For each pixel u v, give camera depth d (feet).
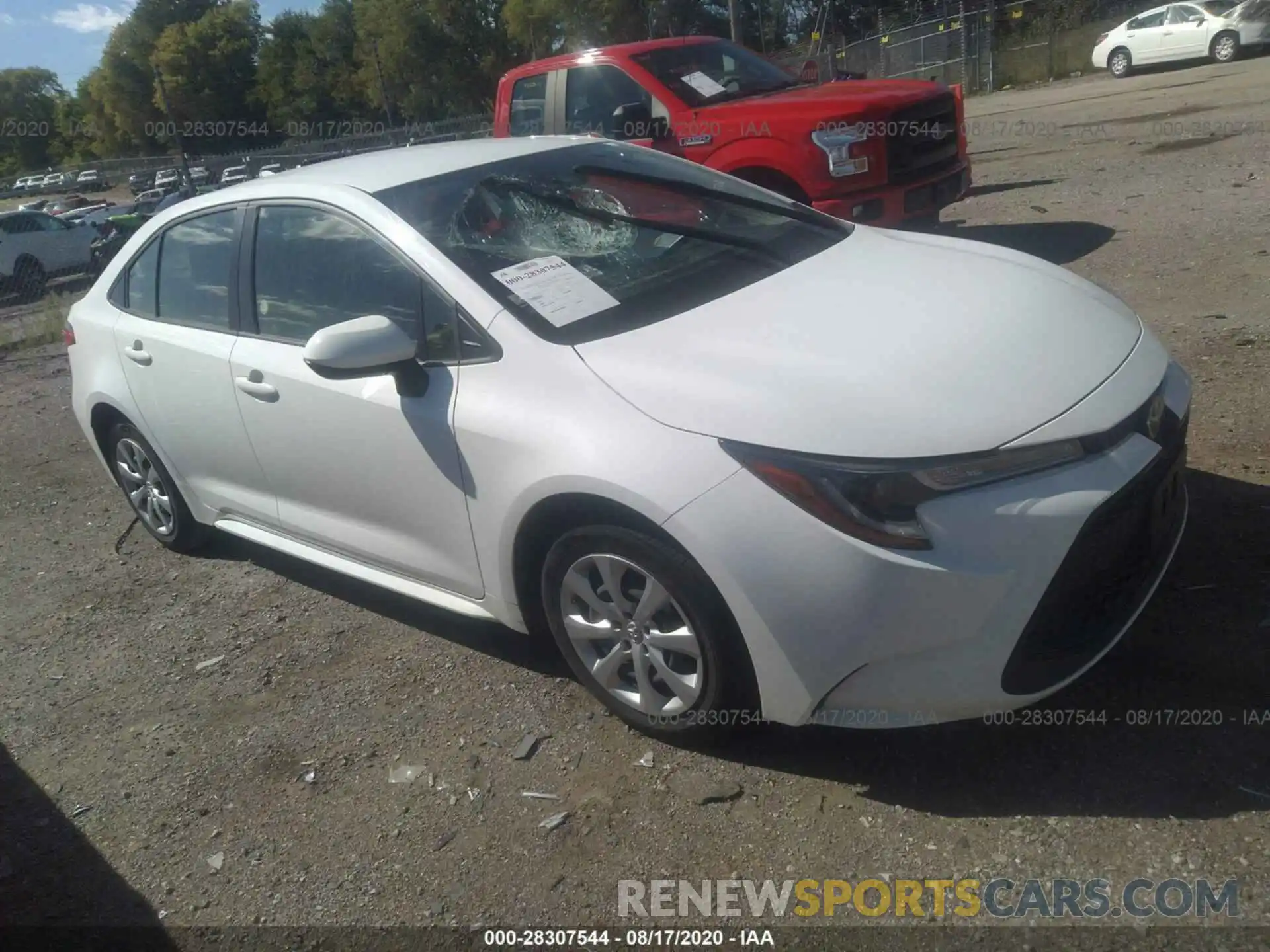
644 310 10.88
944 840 8.86
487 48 208.23
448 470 10.89
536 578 10.99
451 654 12.76
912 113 24.16
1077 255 24.72
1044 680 8.93
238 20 234.38
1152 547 9.64
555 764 10.52
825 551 8.58
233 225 13.79
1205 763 9.11
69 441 24.23
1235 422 14.73
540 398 10.14
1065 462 8.73
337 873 9.61
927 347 9.65
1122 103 57.00
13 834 10.90
